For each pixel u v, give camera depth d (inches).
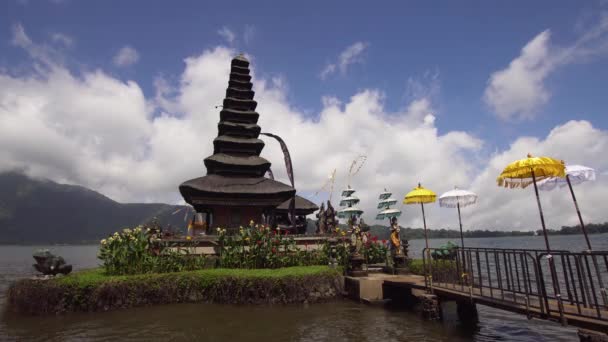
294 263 717.9
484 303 397.4
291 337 390.0
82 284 528.4
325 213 1037.2
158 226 745.6
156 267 634.8
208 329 423.8
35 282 531.2
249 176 1047.6
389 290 574.9
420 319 468.4
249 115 1128.8
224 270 625.6
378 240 911.0
